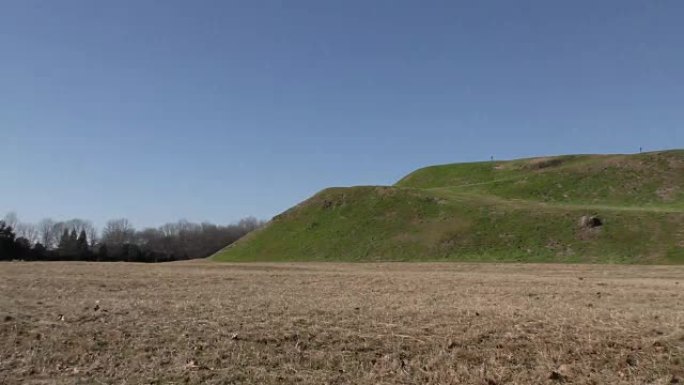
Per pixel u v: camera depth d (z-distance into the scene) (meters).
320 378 10.23
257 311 15.79
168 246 135.50
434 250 60.66
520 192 83.25
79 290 22.33
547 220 62.81
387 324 13.71
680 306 17.41
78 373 10.55
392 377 10.34
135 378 10.27
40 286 23.84
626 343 11.79
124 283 25.73
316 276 31.94
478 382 10.05
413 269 42.03
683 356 11.09
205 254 127.19
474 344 12.02
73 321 14.24
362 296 20.45
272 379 10.16
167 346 12.01
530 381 10.09
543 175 87.69
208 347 11.92
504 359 11.14
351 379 10.23
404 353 11.53
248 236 78.19
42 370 10.72
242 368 10.73
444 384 10.01
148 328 13.40
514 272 38.44
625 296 20.45
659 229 56.19
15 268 36.94
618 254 52.44
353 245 65.88
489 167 106.88
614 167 85.06
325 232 71.44
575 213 63.12
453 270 40.88
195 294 20.98
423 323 13.86
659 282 28.16
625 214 60.91
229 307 16.67
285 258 65.75
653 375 10.32
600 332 12.64
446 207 71.81
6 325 13.47
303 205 81.75
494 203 72.06
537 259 54.03
